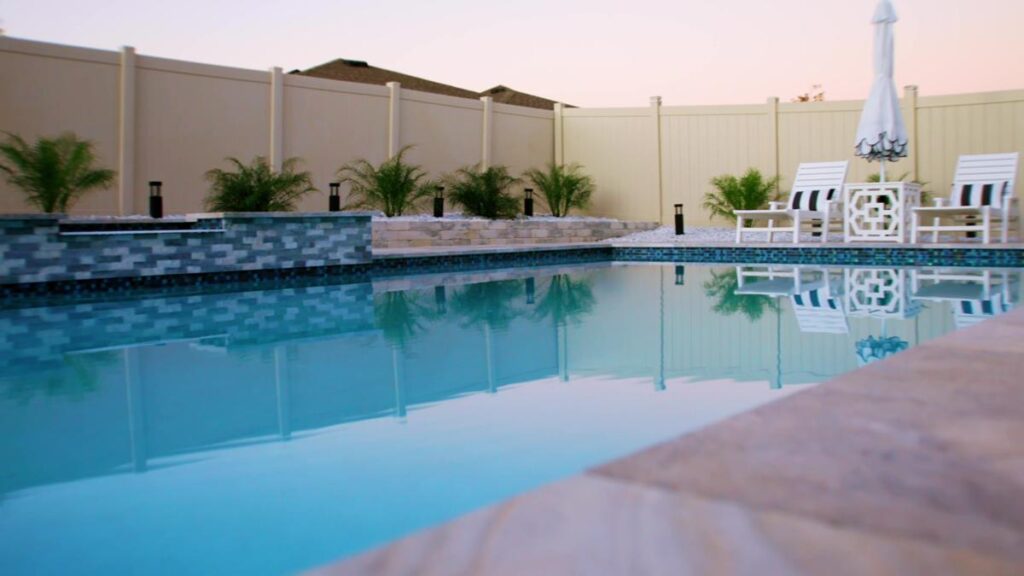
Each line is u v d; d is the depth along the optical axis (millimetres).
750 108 14703
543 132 15789
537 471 2033
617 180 15602
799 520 832
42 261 7090
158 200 9609
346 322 5125
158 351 4008
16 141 9570
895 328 4340
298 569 1448
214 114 11648
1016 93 12688
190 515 1738
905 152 10531
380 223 11367
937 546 757
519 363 3646
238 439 2367
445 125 14219
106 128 10758
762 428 1200
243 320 5254
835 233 12961
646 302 6023
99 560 1491
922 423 1214
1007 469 982
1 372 3453
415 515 1727
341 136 12953
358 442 2322
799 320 4789
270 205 9961
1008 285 6641
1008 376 1584
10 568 1467
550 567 749
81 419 2619
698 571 721
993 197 10281
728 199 14219
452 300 6422
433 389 3076
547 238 13570
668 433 2391
